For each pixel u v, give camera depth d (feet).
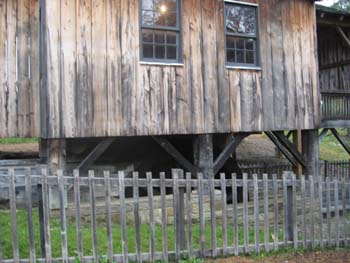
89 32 27.53
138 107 28.94
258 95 33.88
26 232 22.04
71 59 26.94
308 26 36.86
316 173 37.35
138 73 28.96
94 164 31.89
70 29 26.96
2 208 26.91
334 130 39.88
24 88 26.81
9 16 26.66
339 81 46.06
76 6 27.17
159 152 35.86
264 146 56.44
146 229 24.84
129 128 28.60
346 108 39.68
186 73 30.73
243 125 33.06
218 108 31.96
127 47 28.66
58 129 26.40
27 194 17.46
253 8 34.17
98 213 26.35
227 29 32.78
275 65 34.88
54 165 26.63
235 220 21.03
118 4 28.48
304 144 37.58
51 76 26.27
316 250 22.63
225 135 34.09
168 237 23.70
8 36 26.61
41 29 26.32
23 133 26.71
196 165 31.89
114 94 28.17
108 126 27.94
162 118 29.76
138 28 29.01
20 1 26.89
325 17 38.99
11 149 40.93
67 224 24.95
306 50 36.65
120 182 18.72
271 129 34.45
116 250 20.89
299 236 25.31
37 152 35.96
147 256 19.06
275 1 35.14
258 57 34.06
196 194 27.73
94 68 27.61
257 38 34.09
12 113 26.50
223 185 20.80
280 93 35.04
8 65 26.55
